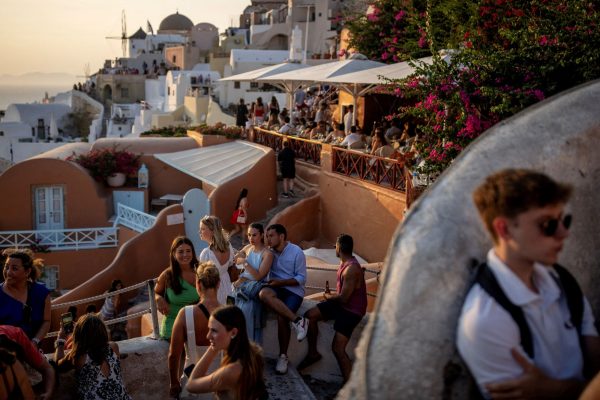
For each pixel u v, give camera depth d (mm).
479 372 2242
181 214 18891
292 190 20656
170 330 6859
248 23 84750
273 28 63656
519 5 11258
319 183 19125
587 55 8750
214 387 4605
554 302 2389
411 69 15734
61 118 81000
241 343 4641
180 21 113938
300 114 26359
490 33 11680
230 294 7168
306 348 6848
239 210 17984
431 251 2426
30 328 6012
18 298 5984
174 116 51438
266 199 19984
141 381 6680
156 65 85750
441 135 10086
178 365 6062
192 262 6820
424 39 16500
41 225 22438
